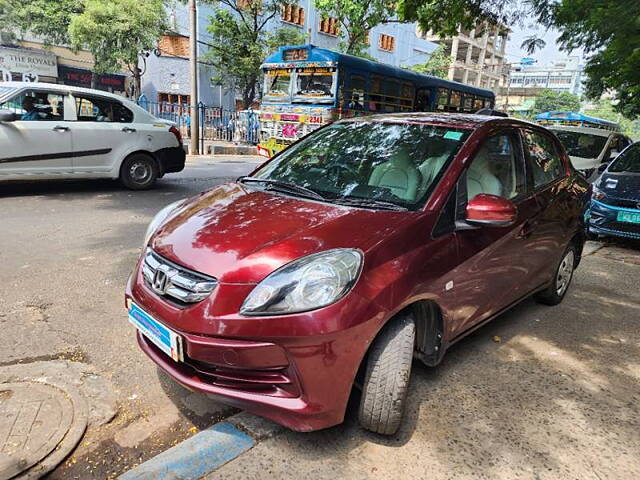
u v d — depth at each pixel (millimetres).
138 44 20422
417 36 38656
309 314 2154
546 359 3543
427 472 2357
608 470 2441
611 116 69000
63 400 2721
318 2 20156
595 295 4938
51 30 20828
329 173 3277
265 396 2262
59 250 5211
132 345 3367
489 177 3246
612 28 8062
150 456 2395
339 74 11133
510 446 2576
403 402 2455
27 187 8352
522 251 3490
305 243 2352
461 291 2852
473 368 3348
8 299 3961
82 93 7805
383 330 2453
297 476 2291
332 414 2322
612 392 3162
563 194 4121
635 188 6699
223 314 2197
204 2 22281
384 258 2379
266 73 12602
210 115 20562
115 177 8234
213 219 2709
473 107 17203
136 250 5332
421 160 3092
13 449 2332
